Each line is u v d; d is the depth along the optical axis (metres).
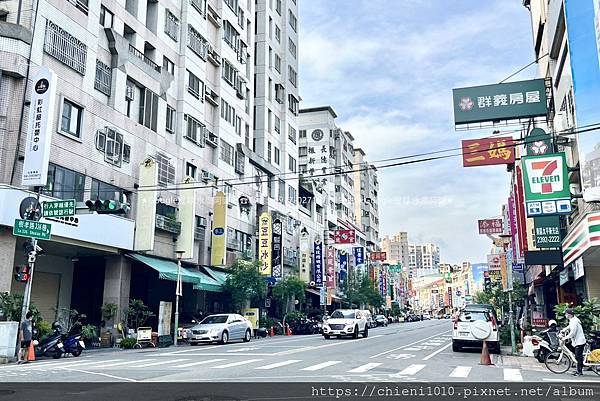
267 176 45.75
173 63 31.62
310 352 19.34
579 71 17.08
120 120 25.81
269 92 49.16
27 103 19.97
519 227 28.75
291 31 56.09
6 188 18.45
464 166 25.64
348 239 60.12
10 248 18.62
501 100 25.48
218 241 33.72
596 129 16.19
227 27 39.12
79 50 23.23
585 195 16.38
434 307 155.12
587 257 18.17
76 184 22.52
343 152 82.25
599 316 16.22
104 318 24.39
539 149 22.34
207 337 25.19
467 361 16.36
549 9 23.66
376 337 31.33
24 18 20.61
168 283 31.50
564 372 13.42
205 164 34.19
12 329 16.52
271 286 39.97
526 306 36.72
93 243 22.92
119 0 26.88
